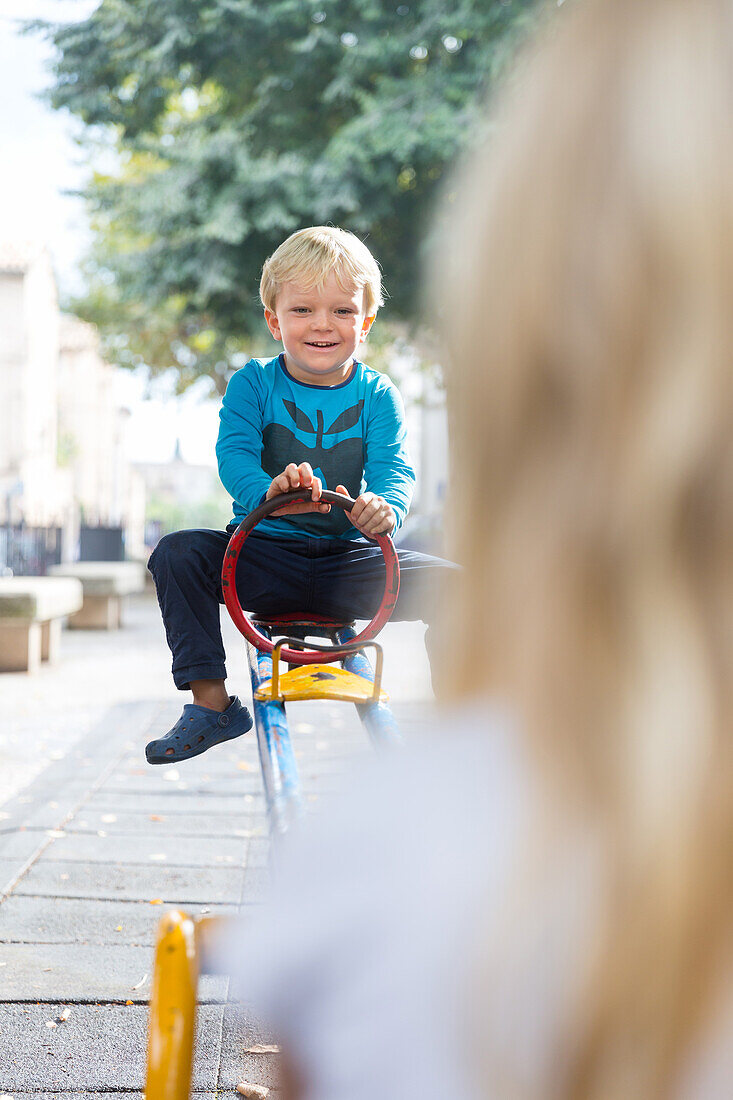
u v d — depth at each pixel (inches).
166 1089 37.6
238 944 24.4
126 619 604.7
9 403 1411.2
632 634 19.4
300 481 85.8
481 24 520.1
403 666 294.5
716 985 19.5
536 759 20.2
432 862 21.4
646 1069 19.9
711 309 19.5
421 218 594.2
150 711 290.8
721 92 20.4
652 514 19.5
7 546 605.9
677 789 19.2
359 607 99.3
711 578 19.4
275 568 97.8
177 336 1027.9
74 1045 102.9
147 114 628.7
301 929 22.7
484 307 21.3
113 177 816.9
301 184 585.0
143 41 590.2
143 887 149.3
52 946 128.0
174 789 207.2
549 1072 20.4
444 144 521.0
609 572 19.7
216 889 148.6
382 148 529.0
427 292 23.3
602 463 19.8
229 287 621.9
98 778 213.9
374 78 568.7
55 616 373.4
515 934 20.5
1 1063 98.8
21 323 1408.7
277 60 599.2
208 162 611.2
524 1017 20.5
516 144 21.9
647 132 20.4
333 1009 22.2
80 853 164.9
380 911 21.9
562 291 20.4
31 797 197.3
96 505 2063.2
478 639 20.9
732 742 19.2
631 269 20.0
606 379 19.9
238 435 102.3
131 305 964.6
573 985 20.1
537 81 22.4
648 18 21.3
